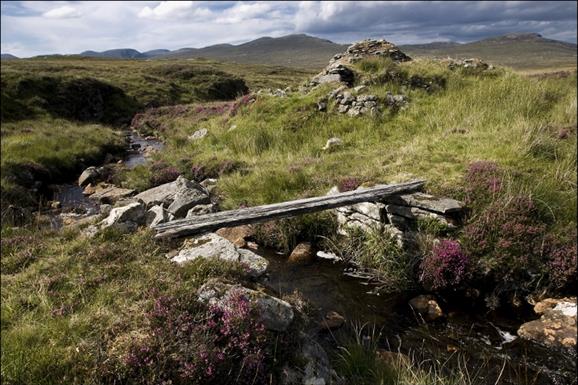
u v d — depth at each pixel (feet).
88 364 14.96
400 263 28.35
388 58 71.31
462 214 29.94
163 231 25.30
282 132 57.72
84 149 73.15
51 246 26.04
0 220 35.83
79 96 135.95
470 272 26.50
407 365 18.80
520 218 28.53
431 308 25.20
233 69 390.63
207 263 20.27
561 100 54.44
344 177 37.83
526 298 26.23
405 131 51.67
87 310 18.33
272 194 39.19
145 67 253.65
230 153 56.80
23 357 15.25
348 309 25.14
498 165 34.50
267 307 17.22
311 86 68.95
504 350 21.86
